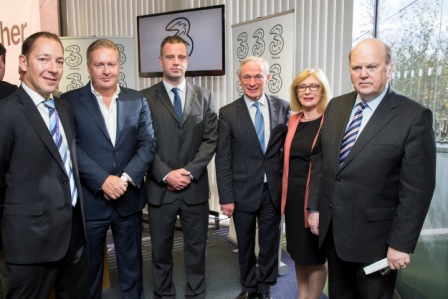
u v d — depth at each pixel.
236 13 3.72
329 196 1.48
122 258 2.07
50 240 1.48
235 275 2.74
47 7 4.55
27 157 1.43
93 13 4.62
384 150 1.32
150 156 1.99
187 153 2.09
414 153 1.27
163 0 4.16
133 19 4.38
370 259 1.38
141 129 2.00
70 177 1.61
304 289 2.04
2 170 1.40
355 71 1.35
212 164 3.98
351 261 1.41
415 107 1.30
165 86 2.12
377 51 1.31
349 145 1.42
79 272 1.74
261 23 3.11
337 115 1.53
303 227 1.86
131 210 2.00
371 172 1.34
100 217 1.92
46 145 1.46
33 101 1.47
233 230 3.38
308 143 1.85
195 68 3.84
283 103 2.19
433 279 1.87
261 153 2.08
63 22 4.74
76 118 1.85
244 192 2.12
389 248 1.34
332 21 3.24
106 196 1.88
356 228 1.39
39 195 1.45
